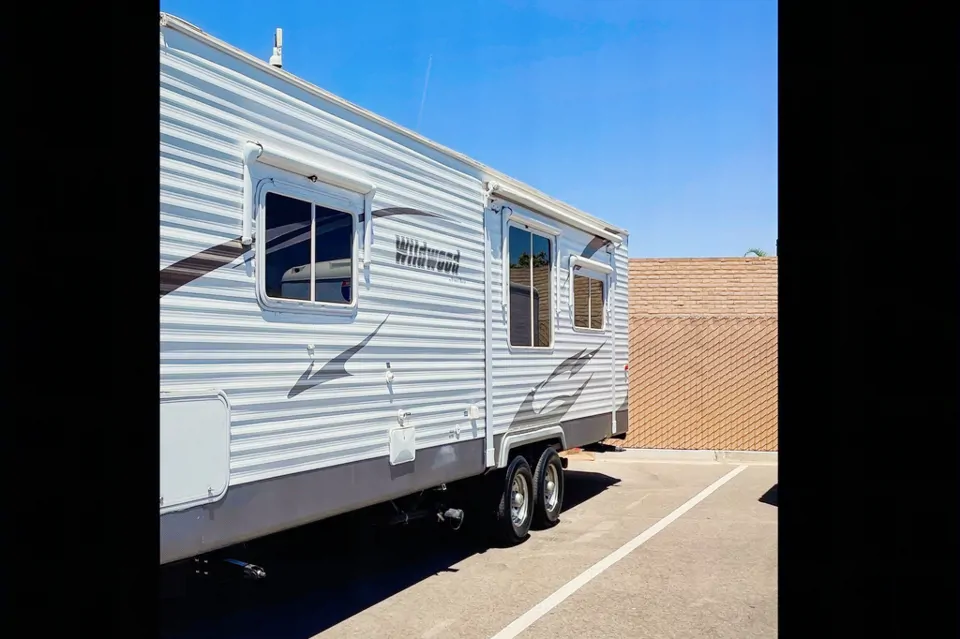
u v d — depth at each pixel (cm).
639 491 948
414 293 518
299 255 416
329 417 434
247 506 374
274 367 395
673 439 1324
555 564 598
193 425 345
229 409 365
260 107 392
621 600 507
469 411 585
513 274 664
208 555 391
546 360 719
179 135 345
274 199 401
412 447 510
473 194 598
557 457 749
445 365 554
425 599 507
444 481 550
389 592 523
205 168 358
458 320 573
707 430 1310
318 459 424
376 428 475
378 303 480
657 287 1367
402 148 509
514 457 674
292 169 411
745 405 1298
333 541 565
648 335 1338
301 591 524
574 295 787
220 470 358
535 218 695
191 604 491
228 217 370
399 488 497
